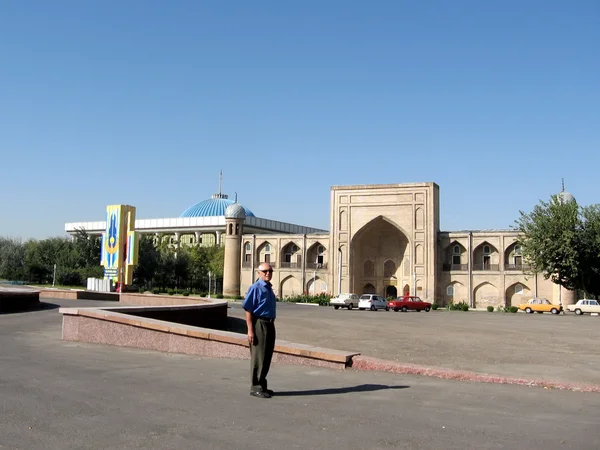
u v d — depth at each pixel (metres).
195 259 76.56
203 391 7.09
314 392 7.20
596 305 44.16
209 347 10.34
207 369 8.85
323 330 19.91
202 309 17.73
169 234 92.12
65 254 67.62
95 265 68.31
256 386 6.88
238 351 10.04
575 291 51.72
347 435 5.22
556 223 44.69
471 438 5.21
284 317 27.44
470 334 19.42
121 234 44.50
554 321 30.22
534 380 8.13
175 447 4.79
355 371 8.92
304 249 63.81
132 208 45.41
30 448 4.68
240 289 66.12
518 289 55.97
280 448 4.80
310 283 63.66
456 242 58.00
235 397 6.77
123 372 8.39
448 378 8.48
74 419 5.59
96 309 12.70
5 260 67.62
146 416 5.77
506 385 8.06
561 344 16.20
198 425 5.47
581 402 6.98
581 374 9.89
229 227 65.69
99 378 7.83
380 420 5.80
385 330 20.62
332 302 45.06
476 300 57.03
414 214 58.34
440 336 18.34
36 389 6.95
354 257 61.19
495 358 12.25
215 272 74.81
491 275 56.56
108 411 5.94
